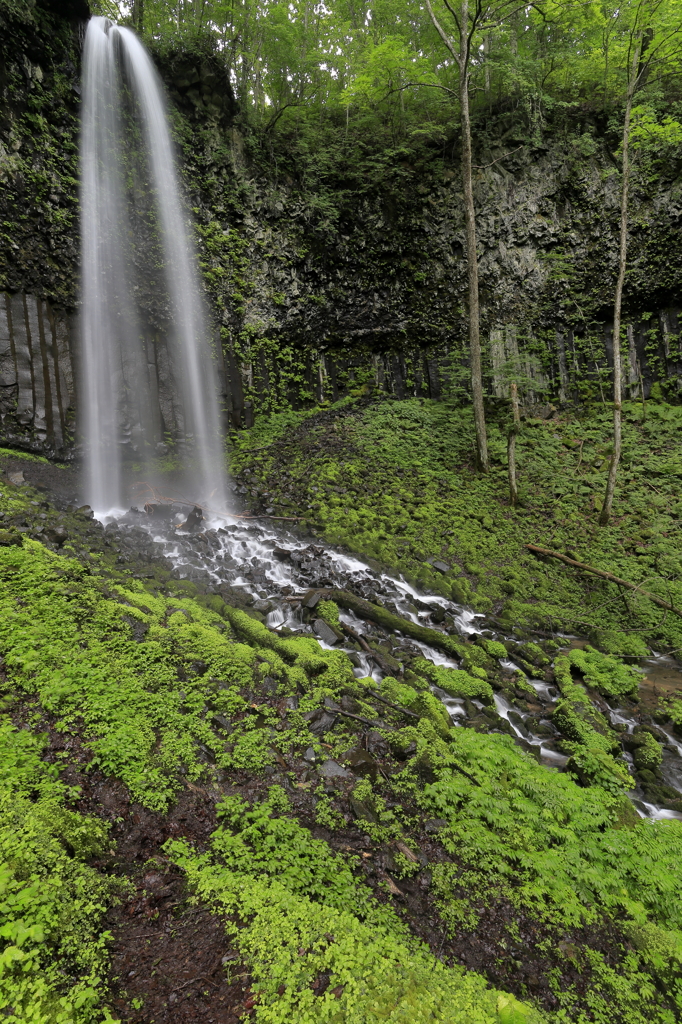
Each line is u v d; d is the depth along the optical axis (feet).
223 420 56.90
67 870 11.48
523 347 65.72
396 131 67.92
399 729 20.38
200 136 57.57
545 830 17.33
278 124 65.62
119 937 10.89
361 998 10.35
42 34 43.45
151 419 50.57
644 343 65.21
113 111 49.08
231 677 20.52
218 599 26.94
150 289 51.24
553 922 14.24
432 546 42.98
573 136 66.59
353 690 22.09
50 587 21.17
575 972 13.00
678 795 20.79
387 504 47.62
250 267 60.03
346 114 65.51
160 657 20.02
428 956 12.13
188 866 12.87
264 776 16.48
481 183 66.18
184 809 14.60
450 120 67.51
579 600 39.40
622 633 35.24
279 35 60.13
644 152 63.46
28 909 10.29
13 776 13.30
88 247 46.01
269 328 61.00
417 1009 10.36
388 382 66.33
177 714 17.63
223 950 10.98
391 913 13.12
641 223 63.93
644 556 42.60
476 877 14.96
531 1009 11.25
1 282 39.83
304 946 11.27
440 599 37.04
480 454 53.11
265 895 12.34
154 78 53.62
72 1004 9.09
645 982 12.92
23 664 17.21
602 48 62.08
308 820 15.35
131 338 49.34
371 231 65.57
